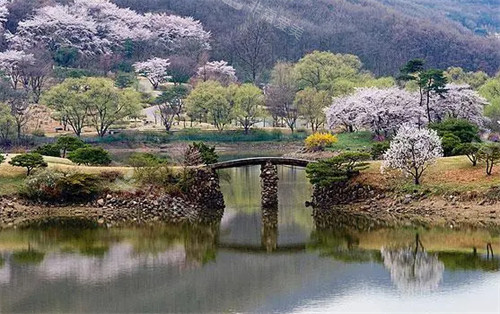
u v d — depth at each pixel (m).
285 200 71.62
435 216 57.78
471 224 54.84
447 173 62.34
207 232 56.44
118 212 63.50
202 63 188.75
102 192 65.31
